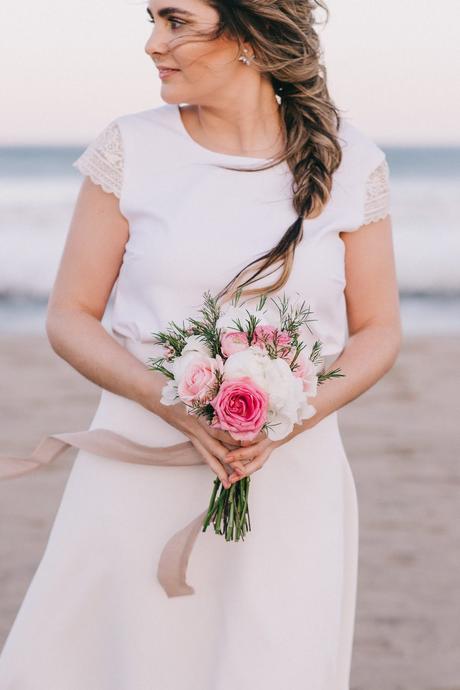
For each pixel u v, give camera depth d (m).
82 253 2.72
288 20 2.64
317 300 2.67
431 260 16.73
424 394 9.84
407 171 34.88
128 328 2.71
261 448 2.46
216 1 2.56
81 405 9.33
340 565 2.64
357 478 7.23
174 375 2.40
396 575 5.55
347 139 2.83
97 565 2.64
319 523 2.64
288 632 2.54
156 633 2.61
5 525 6.26
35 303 15.30
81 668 2.66
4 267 16.12
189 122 2.81
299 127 2.73
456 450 7.95
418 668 4.52
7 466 2.69
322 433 2.71
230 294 2.61
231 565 2.62
